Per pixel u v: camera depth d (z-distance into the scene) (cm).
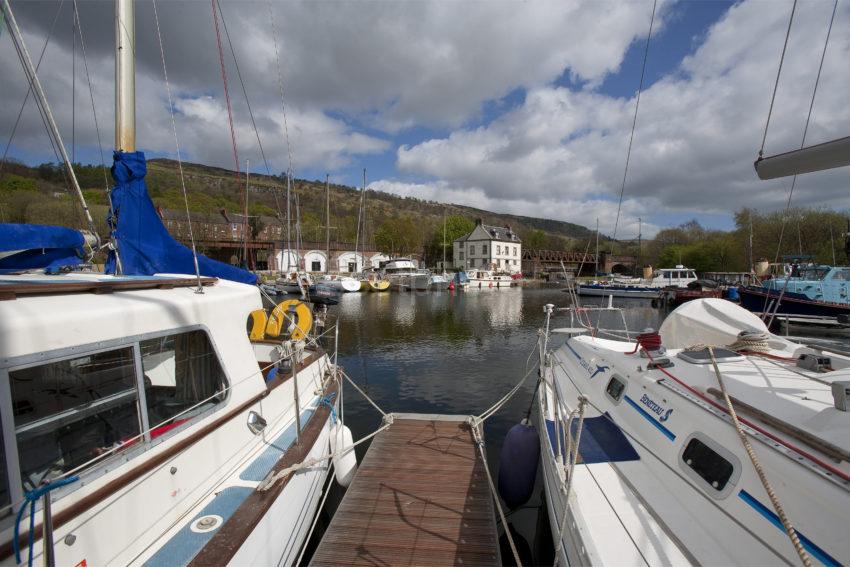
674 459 353
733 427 317
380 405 961
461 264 6562
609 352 592
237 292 408
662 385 418
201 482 326
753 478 279
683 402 377
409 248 6719
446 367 1289
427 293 4050
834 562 215
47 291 257
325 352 704
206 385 354
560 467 386
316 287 3191
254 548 300
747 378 382
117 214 414
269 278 4128
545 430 495
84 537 231
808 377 374
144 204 424
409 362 1354
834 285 1744
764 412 314
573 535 314
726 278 3712
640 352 539
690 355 461
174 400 322
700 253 4806
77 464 242
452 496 486
